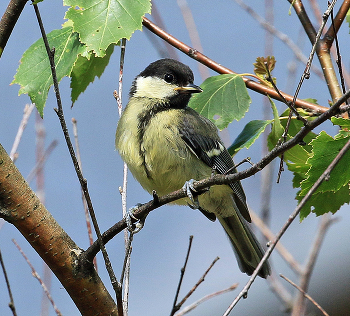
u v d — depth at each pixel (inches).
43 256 258.4
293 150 331.6
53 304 298.2
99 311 268.1
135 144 355.6
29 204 252.2
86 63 353.7
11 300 250.2
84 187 229.1
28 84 311.6
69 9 285.9
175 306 264.1
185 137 355.9
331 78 336.5
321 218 348.2
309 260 333.1
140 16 283.7
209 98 355.6
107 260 228.5
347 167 259.4
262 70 264.7
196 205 292.8
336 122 249.3
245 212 393.7
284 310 347.3
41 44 321.7
